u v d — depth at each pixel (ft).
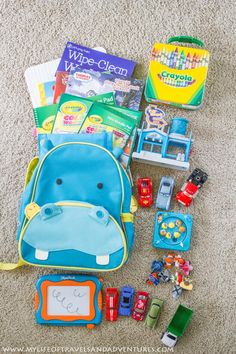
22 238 3.59
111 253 3.62
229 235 3.97
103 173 3.70
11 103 4.15
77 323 3.86
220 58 4.17
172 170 4.05
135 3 4.22
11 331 3.90
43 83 4.10
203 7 4.21
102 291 3.93
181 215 3.88
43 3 4.23
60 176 3.69
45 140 3.77
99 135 3.80
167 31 4.20
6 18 4.21
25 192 3.70
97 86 4.06
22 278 3.95
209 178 4.02
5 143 4.10
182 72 3.99
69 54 4.12
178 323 3.73
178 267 3.92
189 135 4.08
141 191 3.89
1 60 4.19
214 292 3.92
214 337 3.88
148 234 3.98
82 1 4.22
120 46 4.20
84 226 3.59
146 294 3.83
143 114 4.11
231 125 4.08
